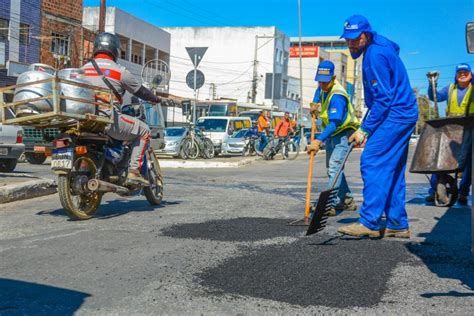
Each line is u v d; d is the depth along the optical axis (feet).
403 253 16.30
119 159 22.68
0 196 26.61
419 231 19.86
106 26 123.13
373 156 17.67
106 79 21.85
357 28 17.43
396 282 13.48
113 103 21.67
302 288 12.89
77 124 20.70
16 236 18.69
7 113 20.89
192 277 13.73
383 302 12.05
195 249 16.67
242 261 15.23
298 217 22.72
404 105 17.37
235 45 200.23
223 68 201.36
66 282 13.32
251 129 86.22
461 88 25.61
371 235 18.13
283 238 18.31
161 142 70.85
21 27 87.10
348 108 23.07
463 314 11.40
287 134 77.51
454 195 23.68
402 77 17.44
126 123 22.26
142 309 11.51
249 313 11.30
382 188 17.80
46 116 19.90
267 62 199.31
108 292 12.57
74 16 98.32
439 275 14.14
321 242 17.70
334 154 24.03
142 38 135.33
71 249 16.69
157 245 17.24
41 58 91.25
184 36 201.77
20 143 45.14
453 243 17.78
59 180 21.31
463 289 13.03
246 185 37.27
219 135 84.94
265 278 13.64
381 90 17.16
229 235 18.78
